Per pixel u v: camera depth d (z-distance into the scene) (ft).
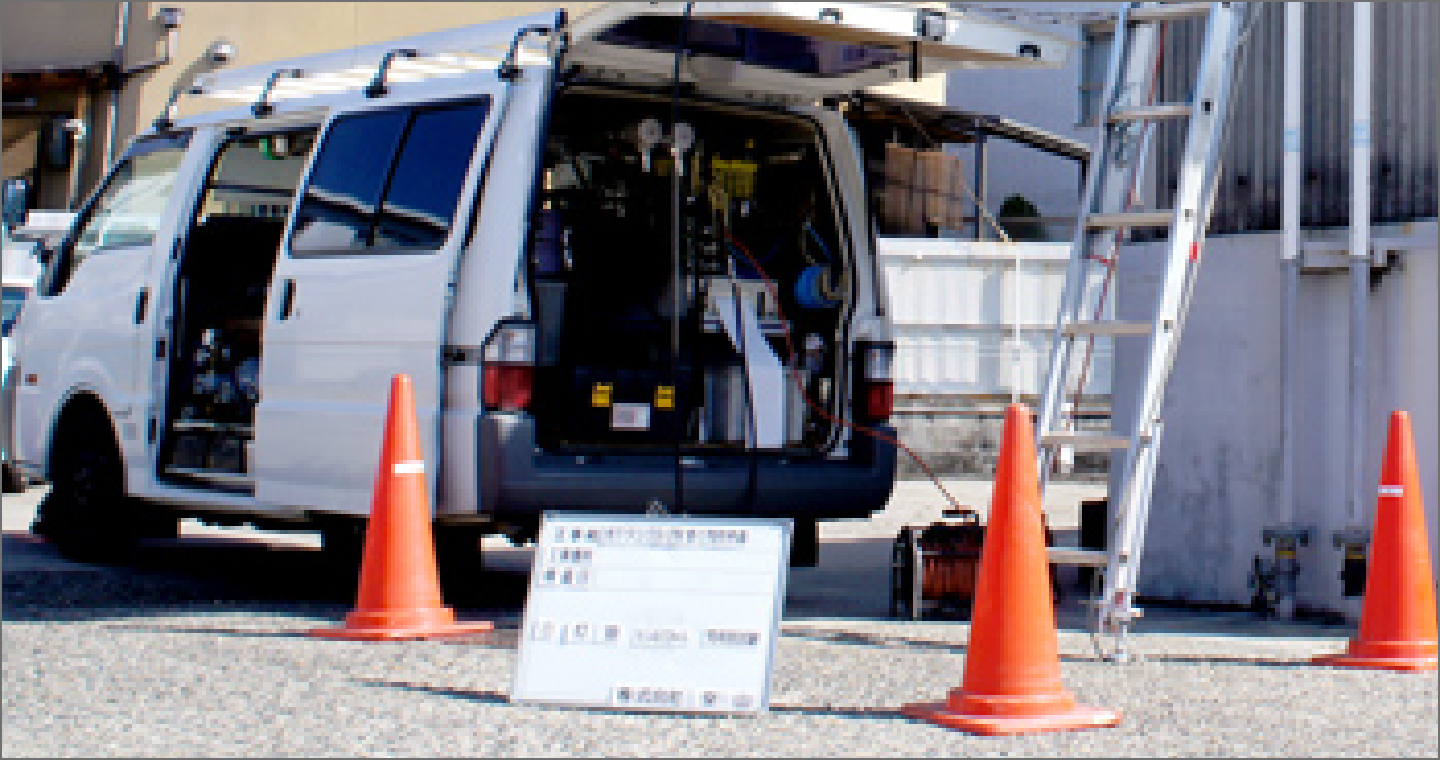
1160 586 26.84
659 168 24.98
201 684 17.69
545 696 16.97
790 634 22.20
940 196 27.73
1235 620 24.95
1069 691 18.01
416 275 23.08
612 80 23.90
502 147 22.82
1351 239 24.40
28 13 62.54
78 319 28.94
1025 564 16.48
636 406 23.50
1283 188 25.31
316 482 23.94
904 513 41.78
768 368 24.45
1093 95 68.13
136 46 61.05
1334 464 25.05
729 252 25.17
